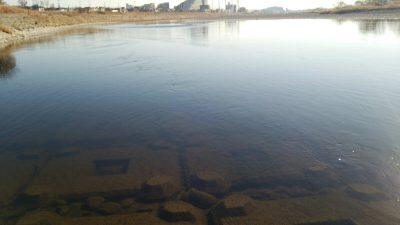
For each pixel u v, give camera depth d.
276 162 9.50
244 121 12.55
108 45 37.88
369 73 19.00
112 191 8.38
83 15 111.75
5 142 11.59
